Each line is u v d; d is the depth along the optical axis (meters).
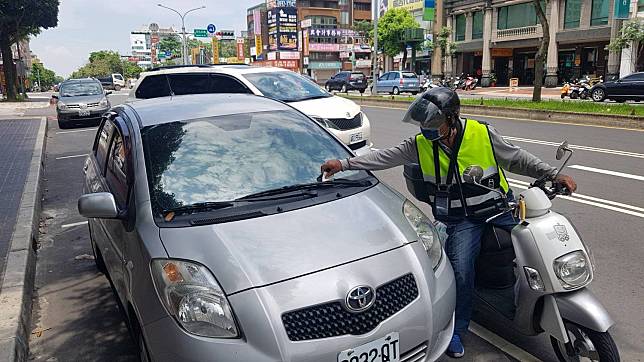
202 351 2.37
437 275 2.87
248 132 3.74
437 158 3.18
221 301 2.44
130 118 3.87
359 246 2.71
